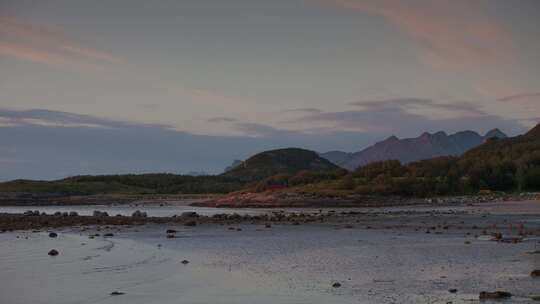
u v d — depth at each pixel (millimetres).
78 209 114000
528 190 130625
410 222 53625
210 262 24922
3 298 16297
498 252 27281
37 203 151750
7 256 26312
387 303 15820
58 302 15820
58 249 29734
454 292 17219
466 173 137500
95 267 22781
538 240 33312
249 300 16406
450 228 44688
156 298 16594
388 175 128375
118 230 45344
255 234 41188
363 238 36844
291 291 17812
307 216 66438
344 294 17234
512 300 15773
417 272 21438
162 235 40219
